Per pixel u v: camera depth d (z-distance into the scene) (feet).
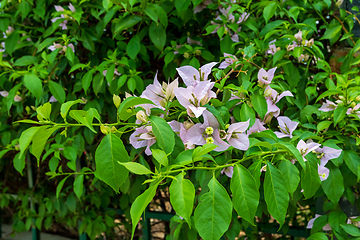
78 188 2.79
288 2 2.88
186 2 2.67
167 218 3.69
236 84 2.76
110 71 2.75
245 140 1.85
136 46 2.80
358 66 2.81
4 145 3.77
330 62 2.93
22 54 3.68
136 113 1.85
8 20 3.29
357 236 2.37
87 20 3.33
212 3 2.94
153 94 1.93
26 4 3.22
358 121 2.43
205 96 1.82
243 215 1.64
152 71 3.43
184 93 1.80
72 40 3.03
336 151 2.18
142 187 3.19
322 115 2.51
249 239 3.47
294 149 1.77
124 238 4.44
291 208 2.71
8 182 5.24
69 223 4.11
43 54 2.93
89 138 3.16
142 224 3.84
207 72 1.94
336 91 2.29
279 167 1.92
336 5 2.81
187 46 2.84
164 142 1.73
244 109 2.13
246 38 2.77
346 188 2.49
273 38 2.72
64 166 3.98
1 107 3.64
